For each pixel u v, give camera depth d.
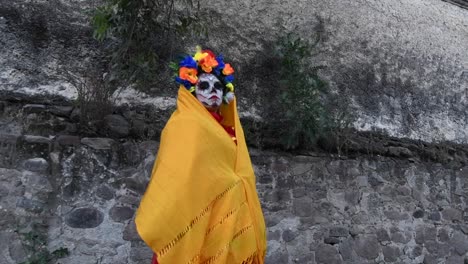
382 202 4.34
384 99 4.65
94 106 3.32
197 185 2.25
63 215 3.14
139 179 3.40
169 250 2.18
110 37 3.51
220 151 2.37
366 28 4.68
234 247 2.29
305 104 3.91
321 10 4.47
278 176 3.91
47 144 3.18
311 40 4.37
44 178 3.13
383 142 4.48
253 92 4.01
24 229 3.03
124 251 3.29
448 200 4.72
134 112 3.52
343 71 4.48
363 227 4.21
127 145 3.40
